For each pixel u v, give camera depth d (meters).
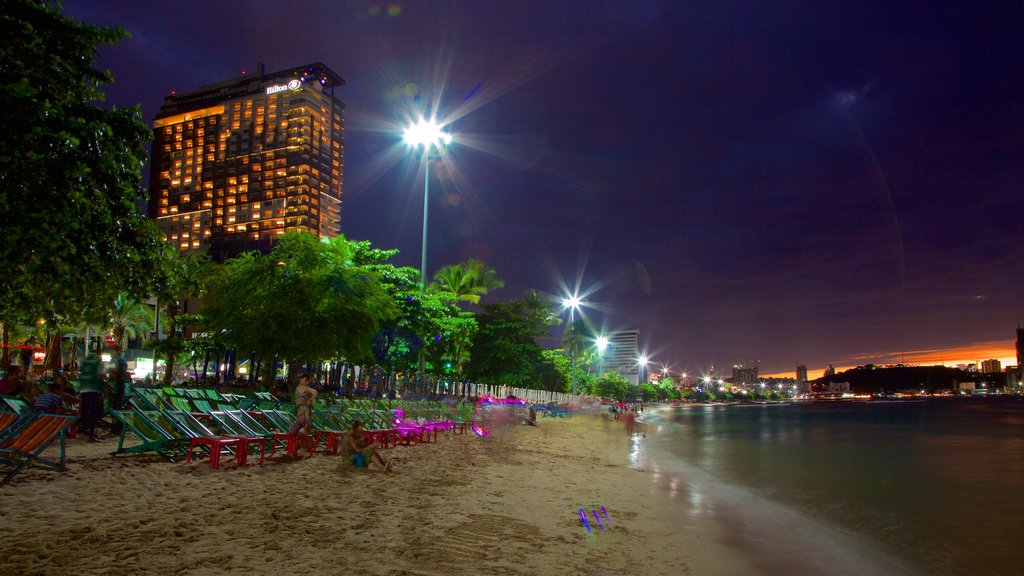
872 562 8.57
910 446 31.56
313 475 10.38
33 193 6.41
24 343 30.30
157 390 11.91
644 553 7.77
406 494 9.65
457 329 45.56
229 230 178.62
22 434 7.95
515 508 9.59
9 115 6.19
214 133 182.62
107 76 7.86
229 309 21.73
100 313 7.96
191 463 10.20
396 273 34.19
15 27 6.78
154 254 8.05
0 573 4.57
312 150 177.75
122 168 7.50
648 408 156.88
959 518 11.87
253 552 5.66
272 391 20.45
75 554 5.15
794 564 8.21
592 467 17.41
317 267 21.97
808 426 57.16
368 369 34.78
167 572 4.91
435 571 5.74
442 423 23.34
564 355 94.25
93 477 8.40
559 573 6.27
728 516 11.36
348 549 6.11
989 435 41.34
